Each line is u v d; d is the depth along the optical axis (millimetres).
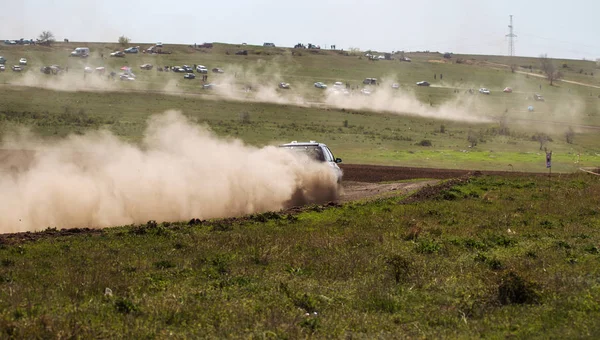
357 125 128875
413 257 23766
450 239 27625
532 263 22828
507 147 105500
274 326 15016
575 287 19109
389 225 30984
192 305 16516
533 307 17297
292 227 29922
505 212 35781
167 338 14055
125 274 19969
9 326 14070
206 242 25469
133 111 121688
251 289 18594
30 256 22234
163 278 19781
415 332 15289
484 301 17750
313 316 16219
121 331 14383
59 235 26609
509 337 14805
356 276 20969
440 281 20281
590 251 25406
